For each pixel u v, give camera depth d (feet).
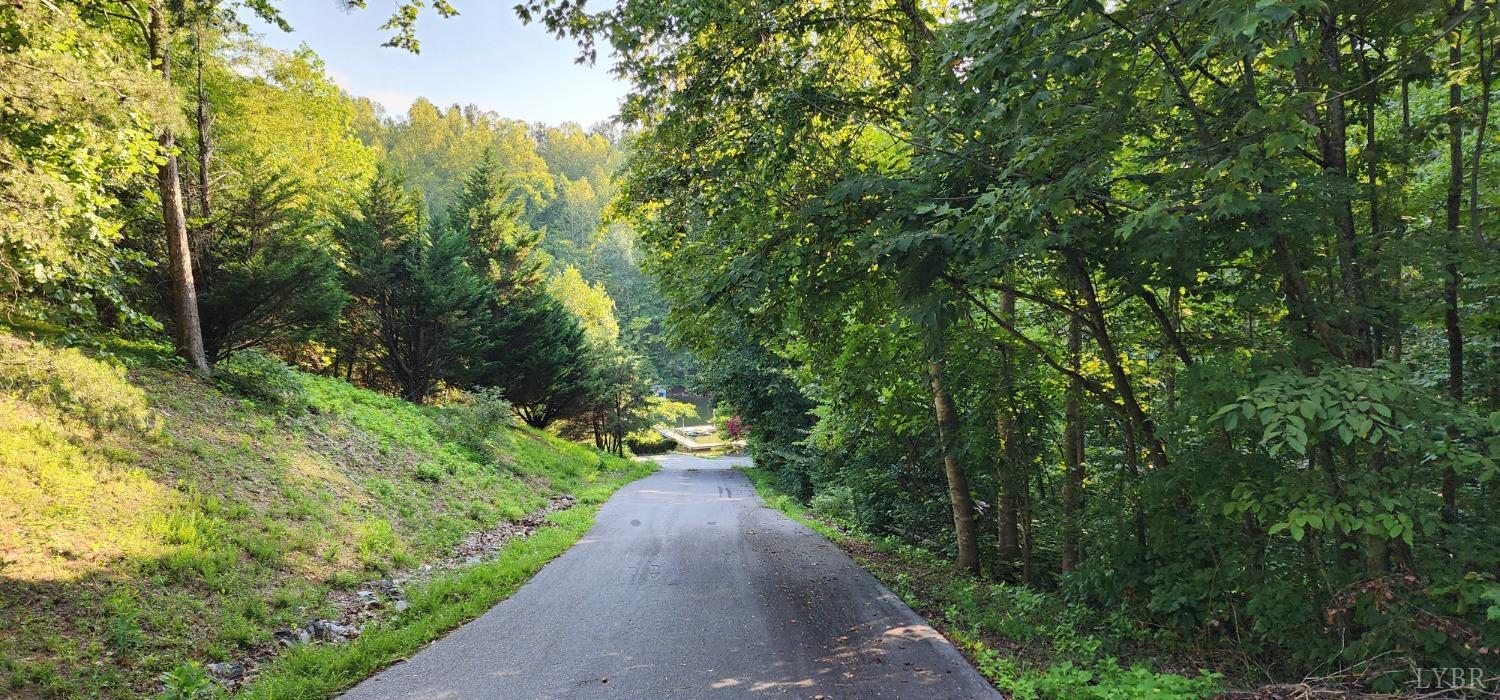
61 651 15.10
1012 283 24.48
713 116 29.78
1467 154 18.99
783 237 23.75
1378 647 14.96
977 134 20.08
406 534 32.40
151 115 25.45
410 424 54.60
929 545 40.60
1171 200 15.40
